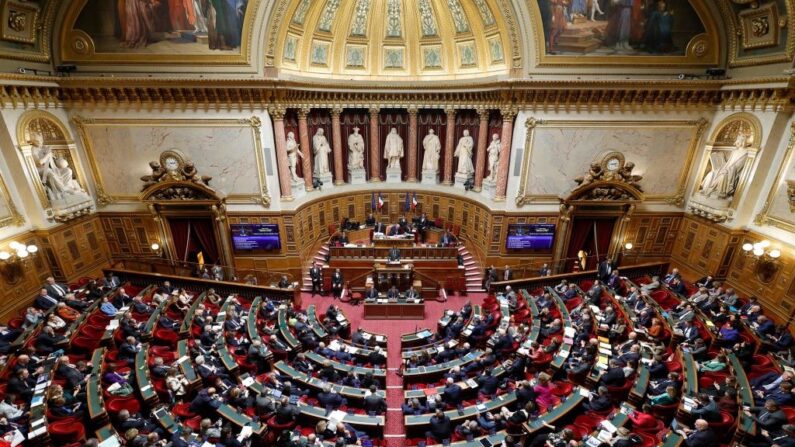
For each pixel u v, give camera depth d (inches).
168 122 715.4
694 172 745.0
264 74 697.6
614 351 499.8
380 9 844.0
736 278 676.1
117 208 771.4
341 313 653.3
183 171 731.4
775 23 577.6
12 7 586.2
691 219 753.0
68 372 429.7
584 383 463.5
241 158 743.1
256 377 489.7
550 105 712.4
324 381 481.1
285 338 561.0
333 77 880.3
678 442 345.4
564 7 657.0
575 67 690.8
